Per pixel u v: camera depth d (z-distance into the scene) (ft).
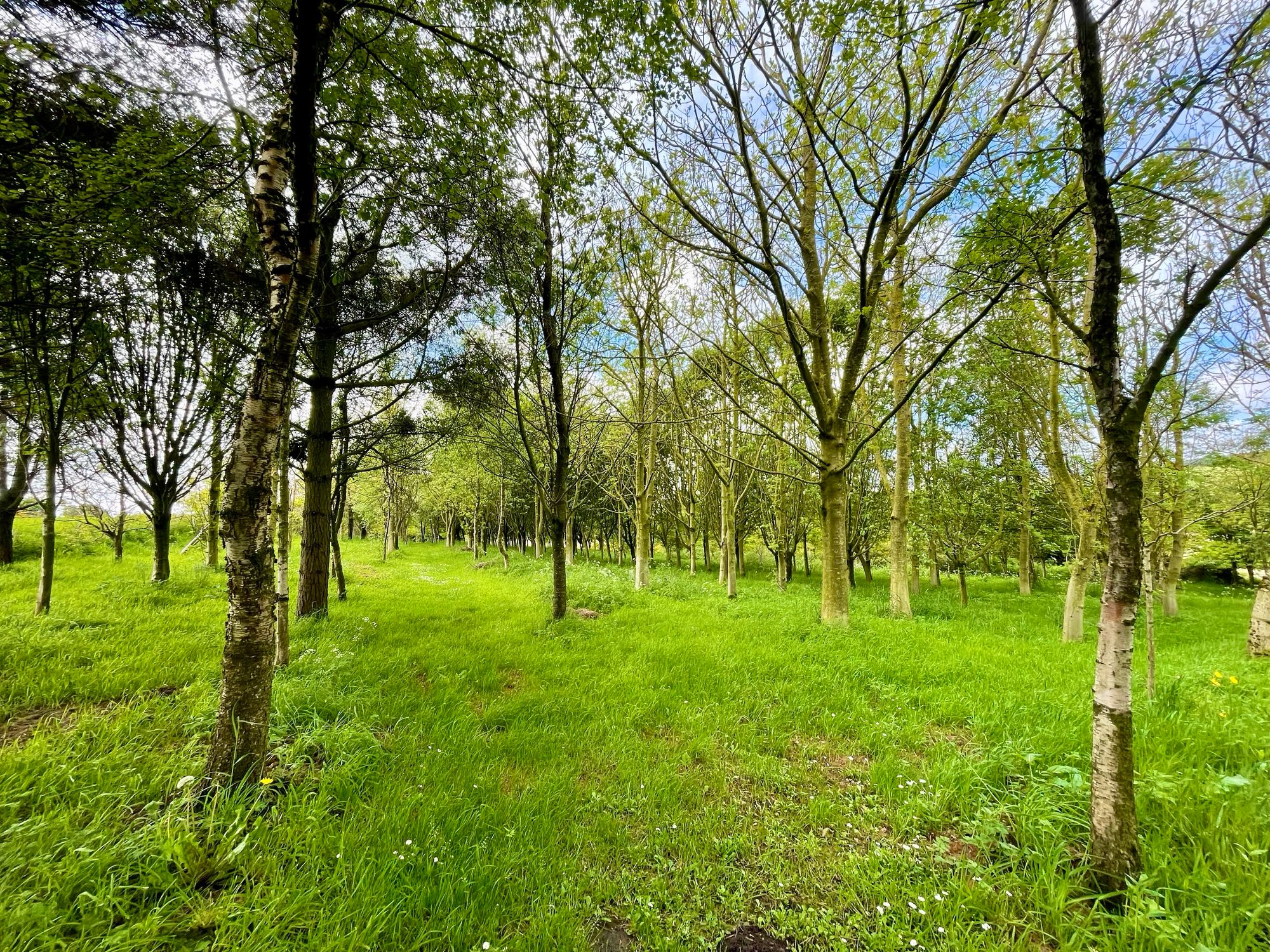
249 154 15.29
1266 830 8.31
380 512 96.68
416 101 15.31
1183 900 7.09
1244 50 8.55
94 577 32.65
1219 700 14.21
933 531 41.14
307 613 24.97
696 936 7.11
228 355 27.17
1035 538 48.16
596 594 35.53
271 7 13.44
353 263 24.56
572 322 27.40
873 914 7.52
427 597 36.50
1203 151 8.82
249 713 9.50
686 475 64.34
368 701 14.16
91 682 13.98
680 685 17.12
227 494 9.52
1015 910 7.47
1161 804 9.26
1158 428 22.36
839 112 22.26
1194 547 34.55
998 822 9.11
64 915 6.16
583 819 9.71
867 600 39.75
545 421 27.96
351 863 7.83
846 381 25.86
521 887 7.84
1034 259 12.53
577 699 15.65
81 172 14.57
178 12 12.71
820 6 14.64
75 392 23.62
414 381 25.31
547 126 18.66
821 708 15.24
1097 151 7.75
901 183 20.26
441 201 18.08
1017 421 40.45
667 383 44.78
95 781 9.06
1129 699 7.88
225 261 20.54
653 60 15.71
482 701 15.88
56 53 13.34
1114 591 7.98
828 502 26.53
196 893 6.90
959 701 15.58
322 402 25.34
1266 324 11.94
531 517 93.76
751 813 10.09
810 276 27.81
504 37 14.73
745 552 96.43
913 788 10.75
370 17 15.01
